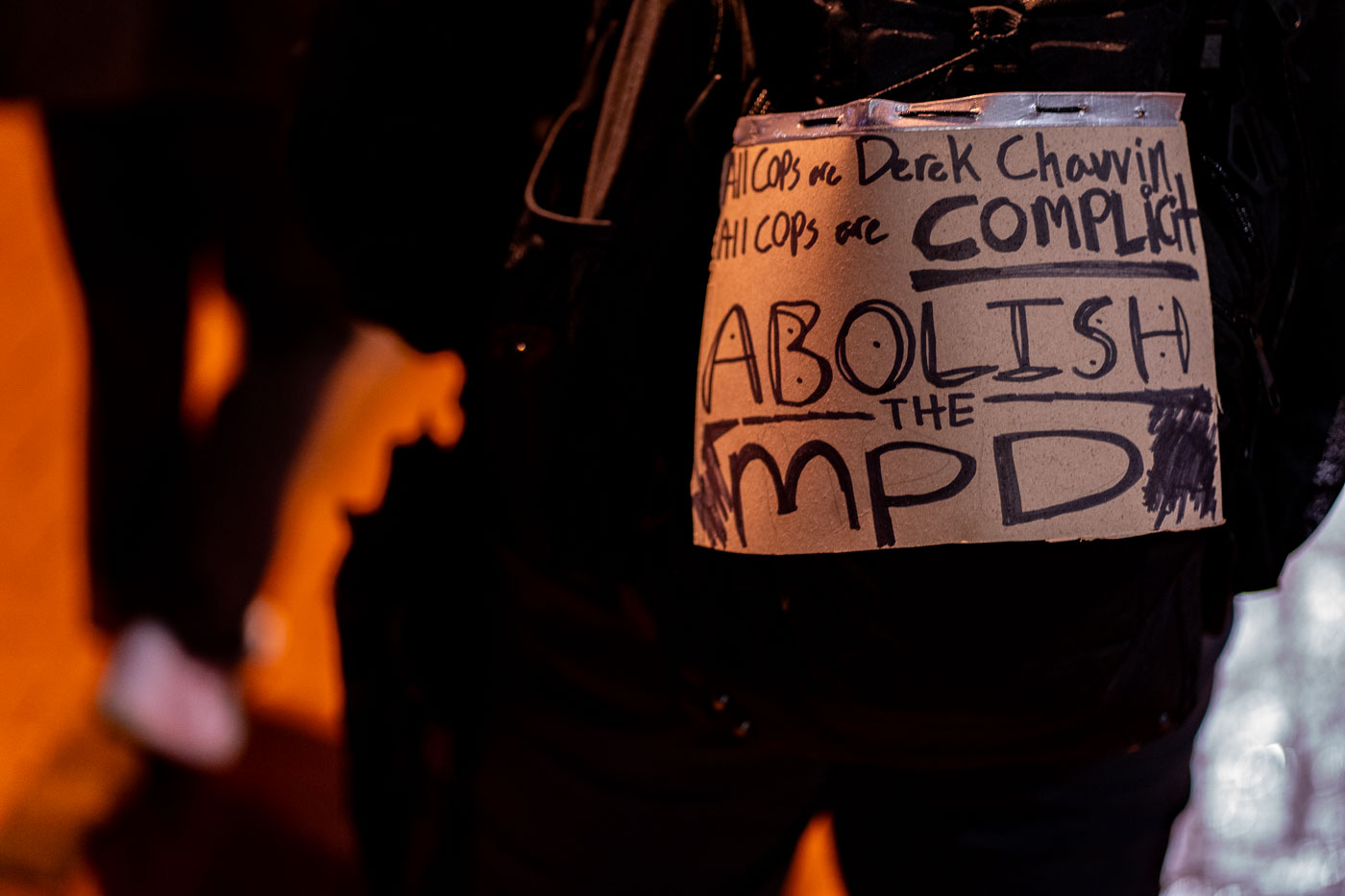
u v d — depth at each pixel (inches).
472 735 38.7
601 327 29.8
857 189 26.8
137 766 68.9
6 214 131.9
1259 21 28.5
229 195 68.4
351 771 41.7
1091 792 35.2
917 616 27.3
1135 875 36.7
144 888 66.7
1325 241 31.0
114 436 69.9
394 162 34.4
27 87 65.1
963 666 27.5
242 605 71.9
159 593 69.6
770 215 27.6
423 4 32.9
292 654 86.5
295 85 35.5
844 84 27.1
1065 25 26.8
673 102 29.1
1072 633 27.6
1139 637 28.4
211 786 72.4
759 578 28.4
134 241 68.7
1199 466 27.9
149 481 70.6
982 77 26.9
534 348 30.6
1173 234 27.4
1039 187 26.8
